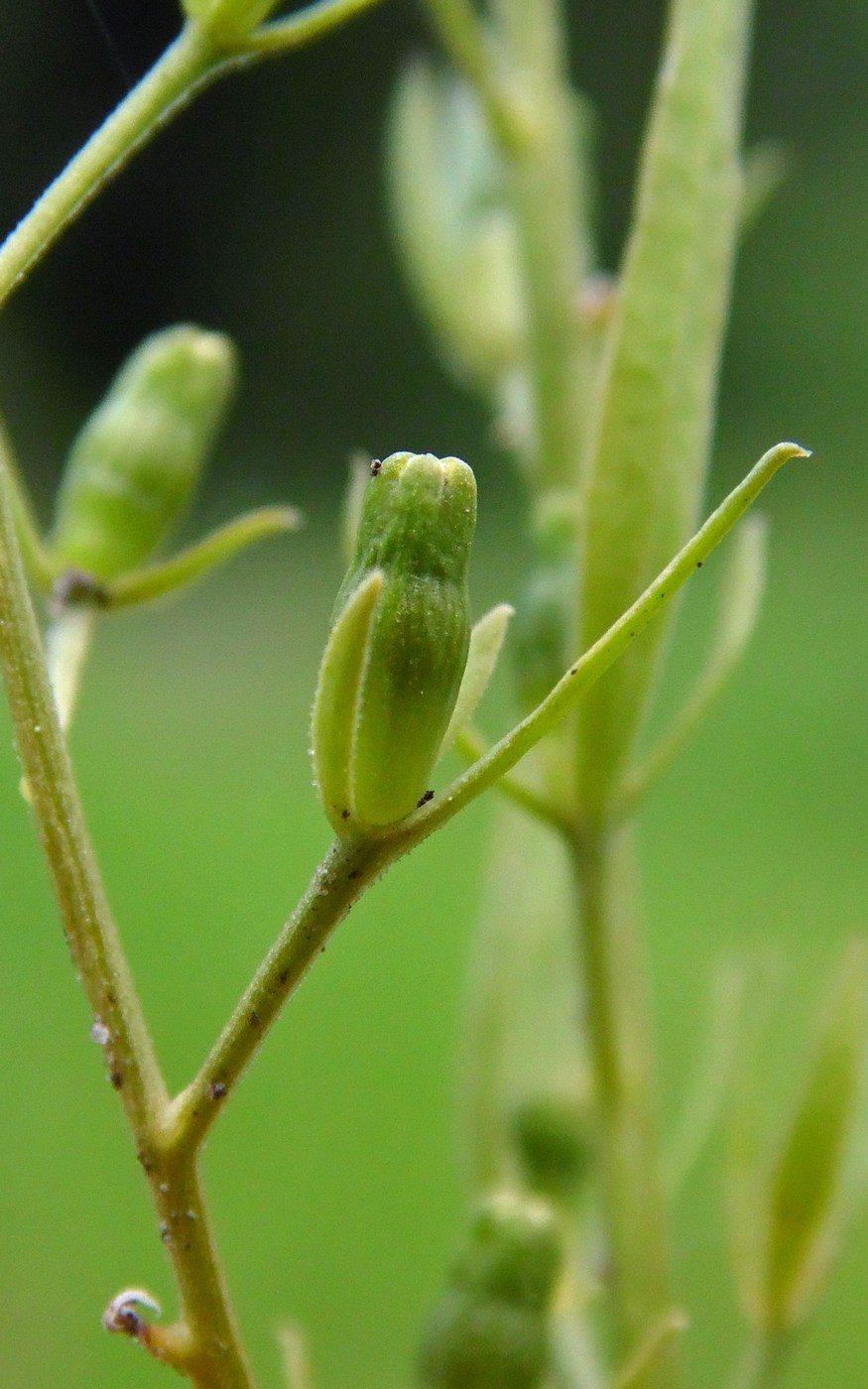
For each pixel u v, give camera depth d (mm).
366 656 127
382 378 1206
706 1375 332
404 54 1241
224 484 1157
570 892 174
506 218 202
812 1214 162
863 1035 162
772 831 616
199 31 137
